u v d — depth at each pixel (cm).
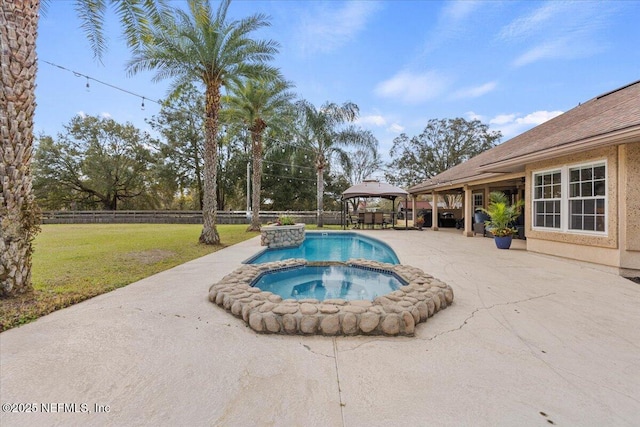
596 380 213
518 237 1111
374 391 200
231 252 837
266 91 1428
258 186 1580
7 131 380
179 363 234
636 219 537
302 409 183
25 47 390
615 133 495
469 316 336
